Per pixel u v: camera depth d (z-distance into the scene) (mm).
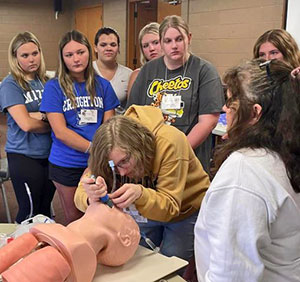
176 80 2068
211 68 2027
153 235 1530
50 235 917
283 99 795
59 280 862
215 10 5465
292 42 2031
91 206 1092
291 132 781
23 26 8438
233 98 867
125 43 7375
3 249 932
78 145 2064
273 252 821
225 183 784
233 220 763
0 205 3277
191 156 1428
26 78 2270
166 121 2064
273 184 766
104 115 2201
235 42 5250
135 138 1190
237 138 839
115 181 1181
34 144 2268
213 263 795
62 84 2074
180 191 1311
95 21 8180
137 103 2209
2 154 4574
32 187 2275
